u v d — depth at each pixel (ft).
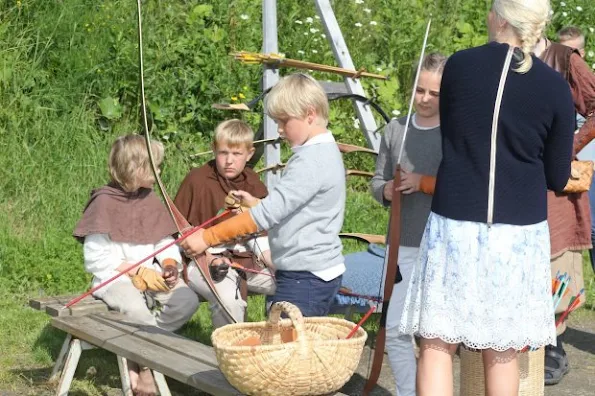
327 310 13.87
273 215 13.20
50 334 18.49
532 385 13.44
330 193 13.44
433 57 14.42
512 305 11.03
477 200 11.03
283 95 13.37
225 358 11.34
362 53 34.17
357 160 30.42
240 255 17.26
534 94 11.02
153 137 28.40
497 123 10.98
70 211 24.68
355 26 34.37
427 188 14.06
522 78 11.06
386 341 14.55
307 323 12.79
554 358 17.84
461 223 11.10
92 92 28.66
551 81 11.11
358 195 28.43
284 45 32.40
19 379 16.43
